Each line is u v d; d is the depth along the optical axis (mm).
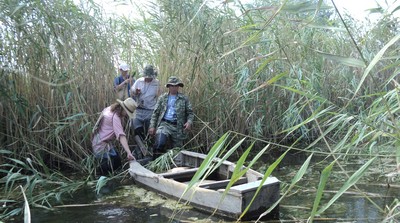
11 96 5922
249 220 4023
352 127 2729
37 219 4340
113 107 6539
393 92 2752
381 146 4742
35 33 6168
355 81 7980
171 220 4145
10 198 5145
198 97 8125
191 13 7559
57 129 6184
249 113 8008
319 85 7672
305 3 2109
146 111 7781
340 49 8648
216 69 8000
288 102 8570
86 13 7078
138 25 8148
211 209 4305
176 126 7379
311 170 6266
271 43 6934
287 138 8820
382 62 7172
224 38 7664
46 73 6539
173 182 4852
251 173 4762
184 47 8008
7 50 6047
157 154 7184
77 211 4582
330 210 4277
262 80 7980
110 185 5770
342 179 5570
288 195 4922
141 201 4914
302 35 7352
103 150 6465
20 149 6422
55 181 5883
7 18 5820
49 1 6398
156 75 7773
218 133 8133
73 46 6734
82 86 7023
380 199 4570
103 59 7285
